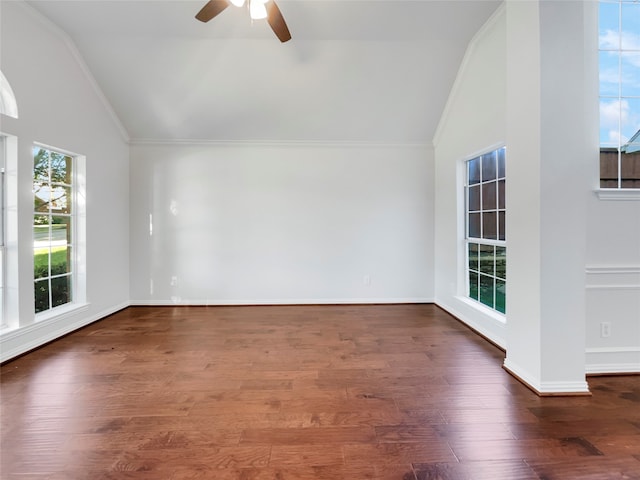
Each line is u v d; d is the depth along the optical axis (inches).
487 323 123.3
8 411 74.9
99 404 78.0
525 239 87.2
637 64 95.7
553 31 80.8
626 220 92.5
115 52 134.0
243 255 177.0
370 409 76.1
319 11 115.7
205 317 154.1
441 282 170.4
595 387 85.7
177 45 132.3
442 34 126.8
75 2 110.7
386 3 112.1
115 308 161.9
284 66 141.0
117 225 163.0
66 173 134.7
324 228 178.5
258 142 174.7
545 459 59.7
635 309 92.9
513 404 78.0
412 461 59.3
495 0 108.9
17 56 106.2
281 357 106.8
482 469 57.3
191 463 58.6
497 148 123.3
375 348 114.7
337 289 179.5
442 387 86.4
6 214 106.8
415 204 179.5
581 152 81.4
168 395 82.4
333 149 177.8
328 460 59.6
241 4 88.0
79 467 57.6
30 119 111.3
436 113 163.6
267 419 72.1
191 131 169.2
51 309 126.4
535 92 82.7
